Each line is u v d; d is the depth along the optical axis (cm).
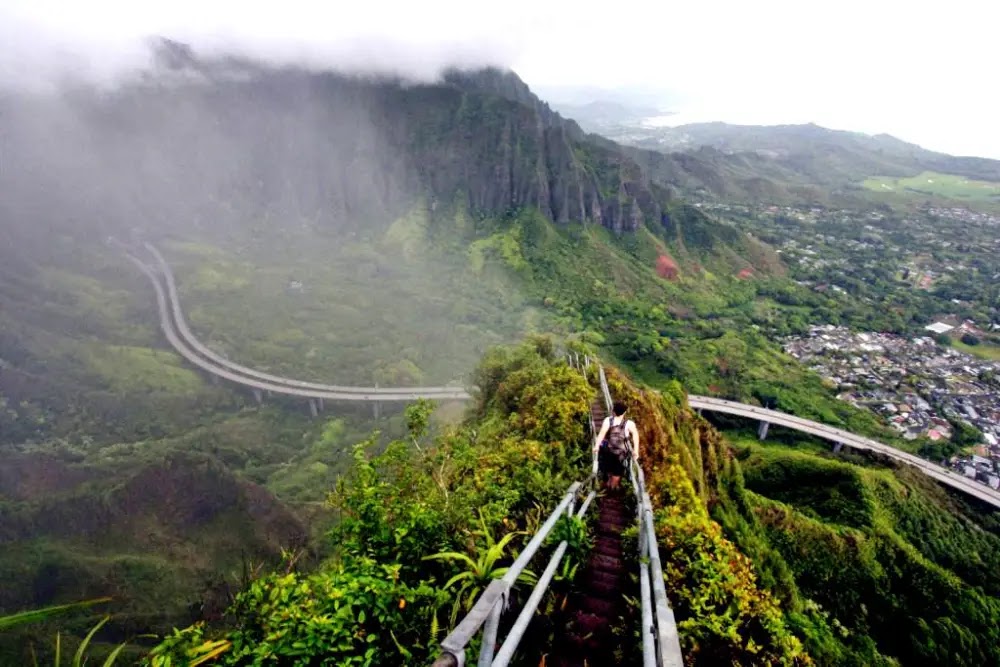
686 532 689
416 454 912
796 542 2606
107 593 3969
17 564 4275
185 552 4509
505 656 314
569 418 1193
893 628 2462
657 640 362
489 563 426
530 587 510
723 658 537
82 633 3362
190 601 3641
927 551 3597
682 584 607
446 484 830
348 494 558
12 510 4853
